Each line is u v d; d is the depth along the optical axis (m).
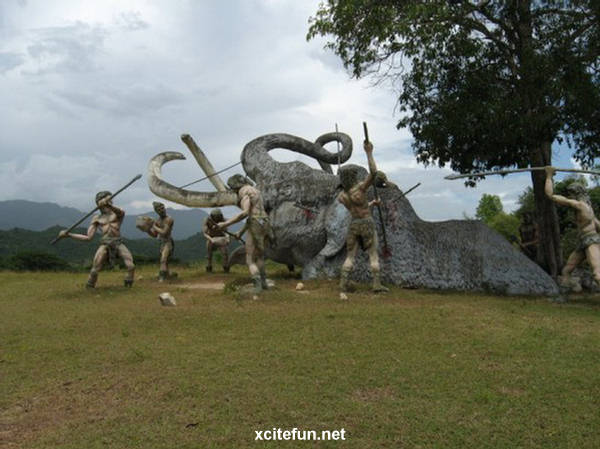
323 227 12.73
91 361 5.98
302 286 11.12
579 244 10.02
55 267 23.94
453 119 12.30
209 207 13.60
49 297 10.76
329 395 4.90
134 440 4.06
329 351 6.21
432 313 8.19
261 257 10.41
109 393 5.03
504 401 4.77
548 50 11.61
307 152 15.77
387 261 11.70
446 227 12.21
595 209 21.81
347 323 7.50
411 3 12.09
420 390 5.04
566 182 22.92
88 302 9.91
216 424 4.33
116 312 8.67
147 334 7.15
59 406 4.77
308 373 5.48
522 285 11.12
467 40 12.01
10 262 23.39
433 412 4.55
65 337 7.12
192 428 4.27
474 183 14.76
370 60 13.01
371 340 6.64
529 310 8.72
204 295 10.40
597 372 5.49
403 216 12.15
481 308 8.74
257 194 10.25
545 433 4.18
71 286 12.73
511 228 34.25
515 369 5.59
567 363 5.78
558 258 13.86
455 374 5.45
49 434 4.20
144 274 16.30
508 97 12.38
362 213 10.36
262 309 8.55
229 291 10.48
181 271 17.52
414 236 11.94
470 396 4.89
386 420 4.40
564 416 4.47
